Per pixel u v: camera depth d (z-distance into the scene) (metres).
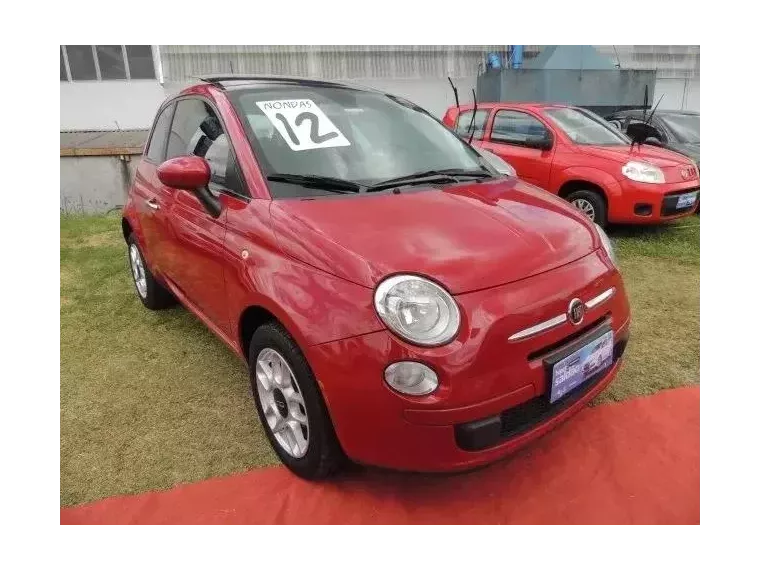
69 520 2.15
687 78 13.28
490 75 11.27
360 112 2.92
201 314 2.97
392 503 2.20
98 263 5.41
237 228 2.40
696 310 3.92
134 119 11.40
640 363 3.16
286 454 2.33
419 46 11.91
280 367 2.27
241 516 2.16
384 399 1.83
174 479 2.34
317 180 2.45
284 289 2.06
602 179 5.70
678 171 5.62
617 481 2.26
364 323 1.85
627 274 4.71
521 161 6.36
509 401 1.88
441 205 2.35
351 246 2.00
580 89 11.06
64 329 3.81
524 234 2.19
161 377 3.16
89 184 8.60
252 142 2.54
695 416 2.63
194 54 11.18
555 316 1.99
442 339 1.82
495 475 2.31
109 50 10.99
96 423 2.73
